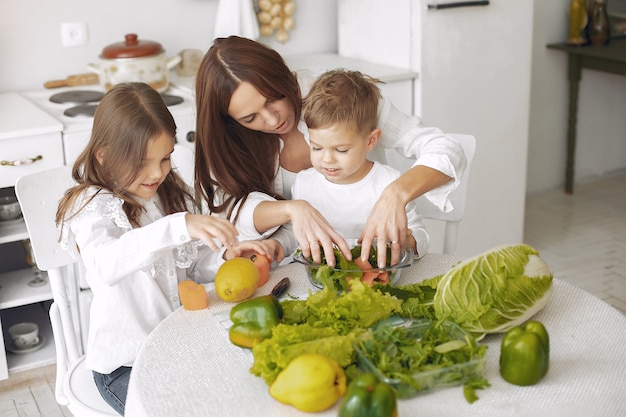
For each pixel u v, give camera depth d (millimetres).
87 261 1536
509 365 1170
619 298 3041
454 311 1280
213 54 1723
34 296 2645
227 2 3049
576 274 3264
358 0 3227
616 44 3889
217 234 1451
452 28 3004
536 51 4000
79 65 3016
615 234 3670
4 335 2791
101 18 3000
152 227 1468
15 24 2865
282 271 1611
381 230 1506
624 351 1264
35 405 2463
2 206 2588
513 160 3316
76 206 1595
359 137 1632
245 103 1707
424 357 1153
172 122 1622
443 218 2031
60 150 2471
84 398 1639
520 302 1304
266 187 1862
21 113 2570
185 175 2006
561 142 4246
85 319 2598
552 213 3945
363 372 1174
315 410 1117
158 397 1180
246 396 1175
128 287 1646
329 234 1520
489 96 3172
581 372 1204
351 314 1271
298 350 1159
